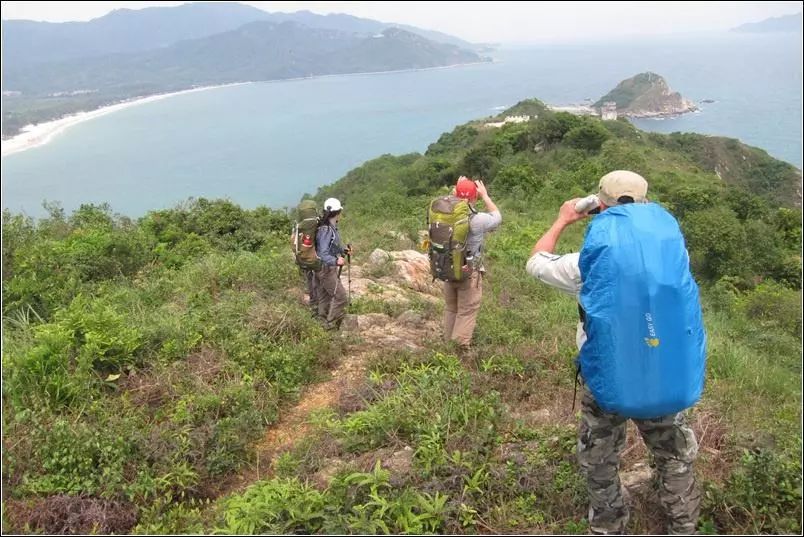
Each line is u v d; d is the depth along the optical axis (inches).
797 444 138.3
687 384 91.6
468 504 120.3
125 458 139.2
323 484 132.5
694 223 860.6
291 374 196.1
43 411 155.1
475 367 204.1
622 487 122.3
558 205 884.0
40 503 126.8
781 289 677.9
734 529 110.7
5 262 277.6
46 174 6550.2
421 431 146.3
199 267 328.2
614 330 91.5
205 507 132.9
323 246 243.9
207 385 179.0
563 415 159.9
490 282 375.9
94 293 284.8
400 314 276.8
